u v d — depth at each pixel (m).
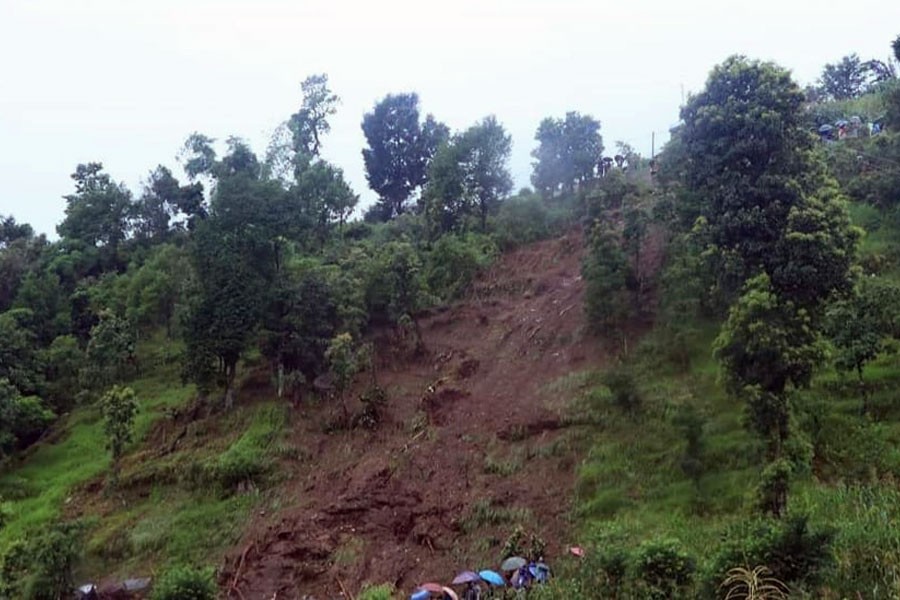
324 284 31.06
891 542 12.52
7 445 30.75
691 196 24.19
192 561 22.27
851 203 28.20
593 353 26.86
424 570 19.94
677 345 24.39
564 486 21.34
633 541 17.17
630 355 25.53
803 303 19.27
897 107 31.12
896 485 16.39
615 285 26.77
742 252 20.59
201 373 29.67
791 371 17.16
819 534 12.08
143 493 26.52
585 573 15.50
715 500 18.45
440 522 21.58
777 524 12.84
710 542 15.94
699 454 19.73
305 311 30.31
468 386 28.39
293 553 21.59
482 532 20.70
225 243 31.16
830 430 19.11
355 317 31.05
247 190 31.83
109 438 28.47
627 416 22.80
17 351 34.50
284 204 32.50
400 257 33.09
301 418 28.28
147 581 21.28
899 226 26.12
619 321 26.69
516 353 29.52
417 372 30.66
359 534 22.00
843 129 34.00
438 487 23.06
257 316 30.42
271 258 32.12
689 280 24.45
